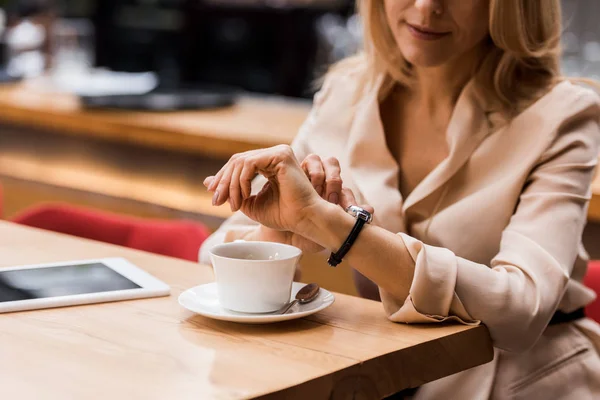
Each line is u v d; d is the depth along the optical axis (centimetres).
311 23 554
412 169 201
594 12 448
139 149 391
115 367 120
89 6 624
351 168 198
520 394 177
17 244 191
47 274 164
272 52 575
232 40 587
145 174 391
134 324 139
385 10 202
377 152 198
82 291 153
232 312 143
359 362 125
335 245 148
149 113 382
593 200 255
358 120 202
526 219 169
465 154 186
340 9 539
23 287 154
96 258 180
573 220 167
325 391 120
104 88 433
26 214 238
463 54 195
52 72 507
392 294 149
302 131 219
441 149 199
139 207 390
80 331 135
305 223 148
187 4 596
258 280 141
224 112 393
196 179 373
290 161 147
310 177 162
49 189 424
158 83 452
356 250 147
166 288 156
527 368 179
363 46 216
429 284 145
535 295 154
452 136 188
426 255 148
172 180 382
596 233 280
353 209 153
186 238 225
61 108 389
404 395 180
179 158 378
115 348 128
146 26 614
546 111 182
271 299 142
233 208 150
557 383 179
